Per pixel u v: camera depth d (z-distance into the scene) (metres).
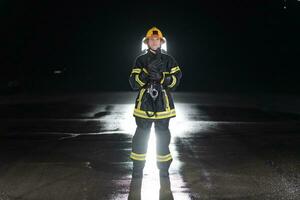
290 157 8.95
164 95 7.23
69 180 7.19
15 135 11.77
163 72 7.21
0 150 9.66
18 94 31.42
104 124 13.96
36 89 40.03
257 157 8.94
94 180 7.18
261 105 21.72
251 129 12.94
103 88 42.22
